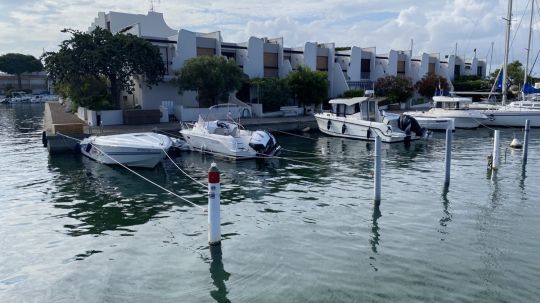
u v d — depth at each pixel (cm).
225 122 2572
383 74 5578
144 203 1438
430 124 3422
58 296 809
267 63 4647
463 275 855
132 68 3394
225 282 846
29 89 12019
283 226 1170
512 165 1977
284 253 981
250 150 2248
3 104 9388
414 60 6156
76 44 3275
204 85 3566
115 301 783
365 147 2683
